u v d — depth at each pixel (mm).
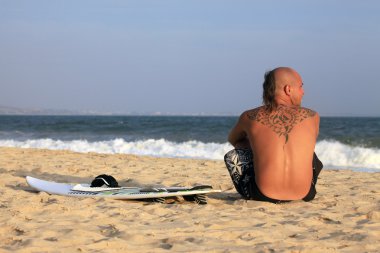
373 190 7289
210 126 40562
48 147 20922
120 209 5340
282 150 5465
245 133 5742
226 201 6102
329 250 3791
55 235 4113
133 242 3971
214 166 11469
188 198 6098
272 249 3783
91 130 36781
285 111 5516
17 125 45875
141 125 43781
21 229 4305
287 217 5016
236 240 4078
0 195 6332
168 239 4023
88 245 3760
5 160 12016
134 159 13430
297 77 5570
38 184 6836
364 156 15805
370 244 3969
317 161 5711
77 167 10539
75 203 5715
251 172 5645
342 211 5391
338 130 32875
